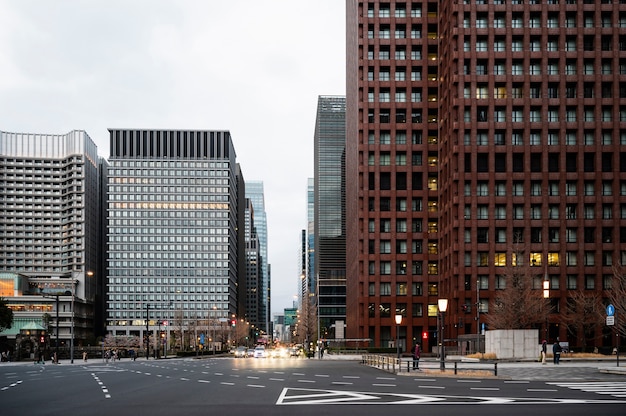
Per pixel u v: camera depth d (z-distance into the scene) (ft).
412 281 380.78
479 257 318.24
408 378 123.24
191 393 91.50
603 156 321.52
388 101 386.11
